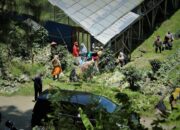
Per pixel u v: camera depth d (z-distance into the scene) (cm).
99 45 3322
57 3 3525
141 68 3303
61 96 593
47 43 3325
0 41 1236
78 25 3428
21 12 1310
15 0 1266
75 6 3616
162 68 3045
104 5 3806
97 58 3134
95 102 523
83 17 3509
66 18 3472
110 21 3597
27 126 1759
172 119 390
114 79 2723
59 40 3562
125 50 3738
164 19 4625
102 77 2816
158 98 2302
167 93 2206
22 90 2383
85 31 3419
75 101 1278
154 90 2608
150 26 4409
